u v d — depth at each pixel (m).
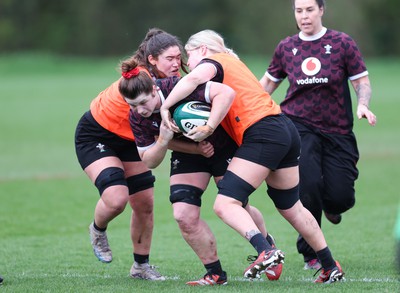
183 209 21.84
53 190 46.25
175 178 22.30
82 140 24.11
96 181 23.52
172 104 20.75
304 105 26.47
